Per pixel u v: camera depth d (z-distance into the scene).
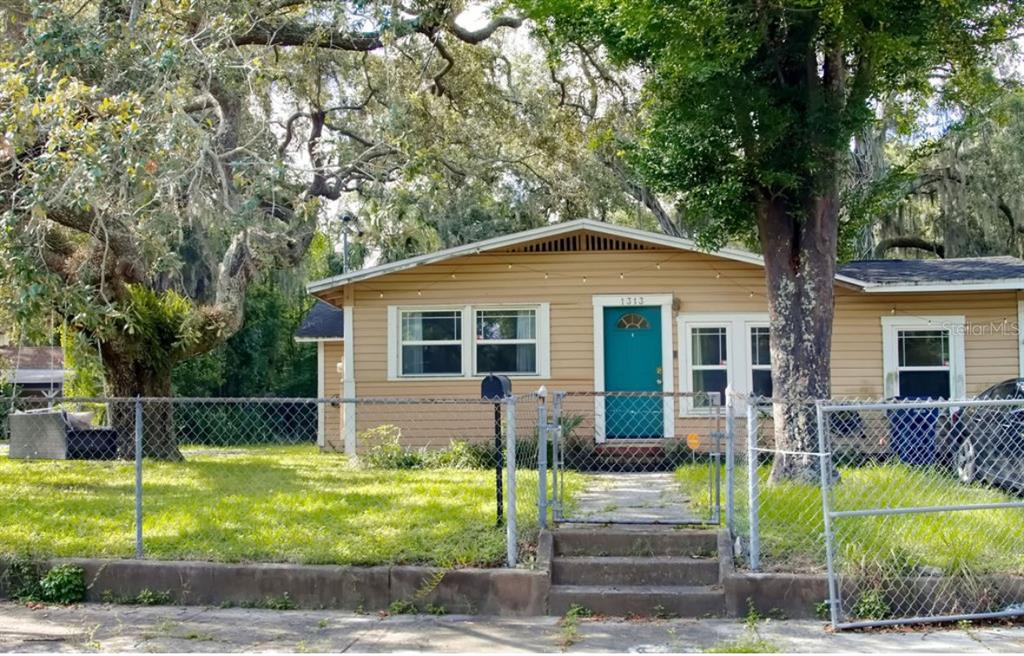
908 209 29.69
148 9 11.52
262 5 14.48
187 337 15.28
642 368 16.89
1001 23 10.80
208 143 10.81
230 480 12.70
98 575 7.88
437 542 8.27
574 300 16.98
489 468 14.79
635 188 27.80
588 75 21.11
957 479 10.55
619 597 7.51
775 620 7.28
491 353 17.12
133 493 11.52
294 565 7.81
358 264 31.11
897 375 16.39
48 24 10.42
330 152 18.52
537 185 28.42
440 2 17.92
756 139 11.00
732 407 8.33
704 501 9.80
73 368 16.67
